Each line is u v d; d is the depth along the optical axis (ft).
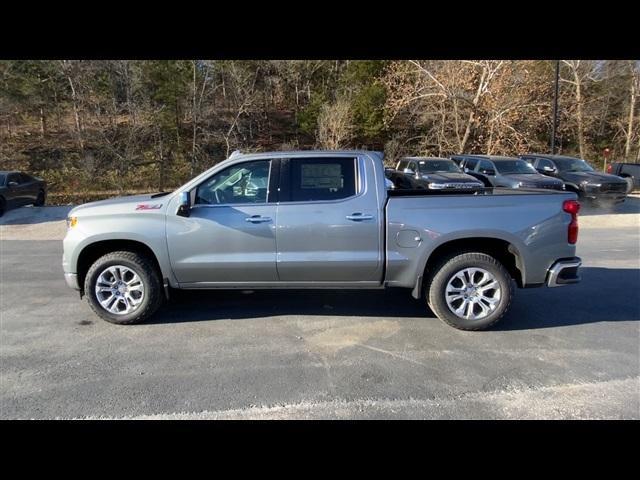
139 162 70.13
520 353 11.88
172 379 10.49
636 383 10.23
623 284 18.38
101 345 12.46
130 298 13.92
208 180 13.74
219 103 79.30
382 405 9.37
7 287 18.44
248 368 11.05
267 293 17.34
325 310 15.39
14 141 72.64
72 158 69.82
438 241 13.19
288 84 97.25
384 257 13.42
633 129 92.32
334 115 73.92
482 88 67.26
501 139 67.26
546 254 13.25
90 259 14.39
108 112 69.05
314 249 13.48
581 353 11.85
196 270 13.65
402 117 79.05
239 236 13.43
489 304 13.37
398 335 13.15
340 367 11.09
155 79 74.69
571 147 94.63
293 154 13.79
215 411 9.18
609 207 43.24
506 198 13.32
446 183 37.22
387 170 51.57
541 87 72.49
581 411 9.13
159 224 13.50
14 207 45.01
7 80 68.18
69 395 9.78
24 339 12.88
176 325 13.99
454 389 10.00
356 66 86.17
